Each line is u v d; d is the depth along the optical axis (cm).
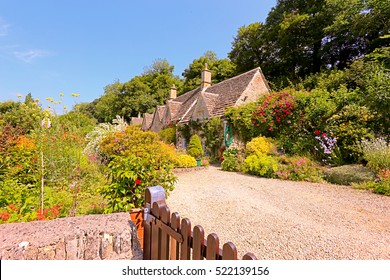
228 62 2894
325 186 674
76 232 189
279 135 1075
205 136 1402
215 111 1400
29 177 487
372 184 607
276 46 2236
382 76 820
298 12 2020
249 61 2512
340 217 432
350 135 826
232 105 1307
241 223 405
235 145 1243
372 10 1448
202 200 546
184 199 554
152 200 191
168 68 4341
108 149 822
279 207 494
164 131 1820
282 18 2145
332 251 304
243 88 1400
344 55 1916
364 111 846
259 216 439
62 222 212
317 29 1881
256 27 2423
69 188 462
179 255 153
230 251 112
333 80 1487
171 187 364
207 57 3403
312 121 984
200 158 1134
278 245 324
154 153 427
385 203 503
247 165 914
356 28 1584
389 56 1146
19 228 197
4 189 396
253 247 320
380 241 333
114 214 239
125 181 314
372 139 757
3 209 353
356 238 343
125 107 3800
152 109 3709
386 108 764
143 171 327
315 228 381
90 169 650
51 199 405
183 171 973
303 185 692
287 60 2228
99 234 196
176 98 2355
